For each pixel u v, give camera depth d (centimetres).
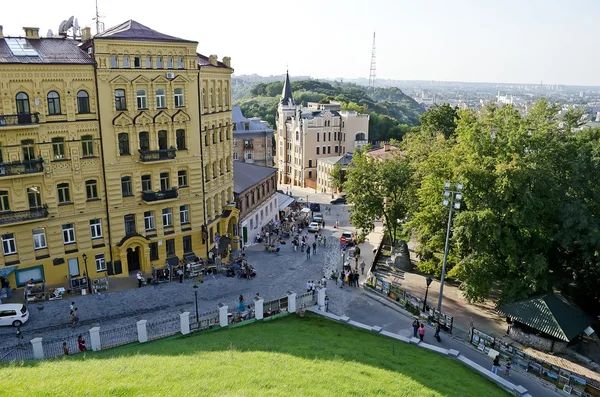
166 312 4028
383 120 16838
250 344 2978
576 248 4488
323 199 11312
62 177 4425
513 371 3312
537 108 5262
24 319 3669
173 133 4981
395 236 6034
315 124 13325
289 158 14412
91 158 4553
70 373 2131
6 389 1844
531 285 3997
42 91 4206
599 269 4181
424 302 4162
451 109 8600
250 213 6725
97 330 3077
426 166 4856
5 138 4100
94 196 4669
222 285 4734
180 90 4997
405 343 3528
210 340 3080
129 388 1956
